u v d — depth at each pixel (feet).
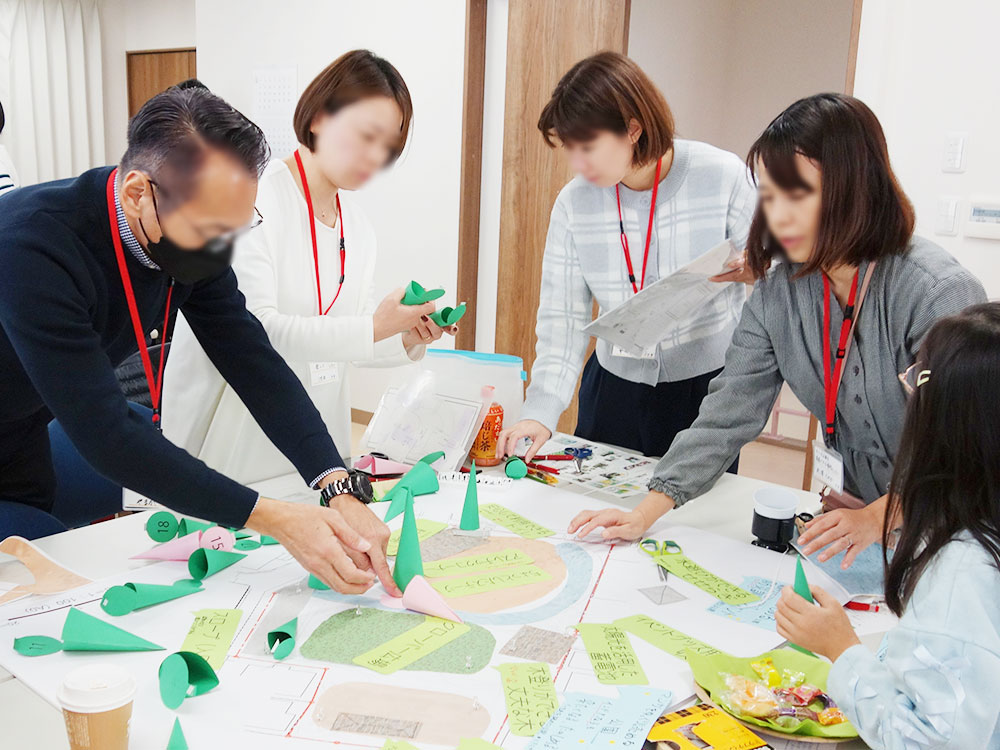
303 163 6.10
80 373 3.86
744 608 4.20
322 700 3.31
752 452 15.70
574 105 5.59
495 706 3.30
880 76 9.78
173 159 3.56
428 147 14.24
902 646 2.83
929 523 2.96
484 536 4.99
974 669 2.63
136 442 3.94
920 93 9.54
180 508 4.03
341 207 6.57
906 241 4.36
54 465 6.06
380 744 3.05
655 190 6.41
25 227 3.85
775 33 17.67
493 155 13.70
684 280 5.53
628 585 4.42
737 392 5.28
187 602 4.09
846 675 3.05
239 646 3.69
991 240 9.30
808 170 4.11
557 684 3.47
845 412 4.99
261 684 3.42
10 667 3.50
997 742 2.76
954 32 9.21
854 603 4.27
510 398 6.57
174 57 22.81
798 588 3.85
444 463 6.14
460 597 4.24
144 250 4.16
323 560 4.05
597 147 5.67
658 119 5.62
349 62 5.58
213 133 3.57
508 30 12.77
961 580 2.79
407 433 6.34
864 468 5.15
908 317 4.42
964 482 2.88
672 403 6.96
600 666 3.62
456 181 13.99
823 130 4.05
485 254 14.12
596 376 7.39
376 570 4.26
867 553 4.87
